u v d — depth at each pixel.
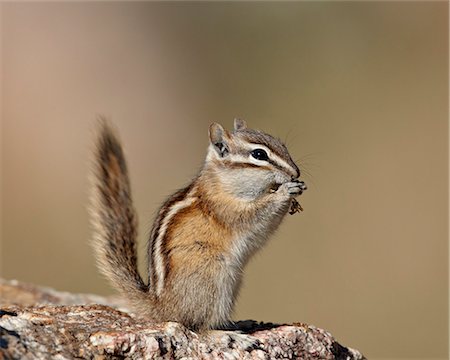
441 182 24.70
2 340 8.12
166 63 30.03
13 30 28.20
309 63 29.08
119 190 10.57
